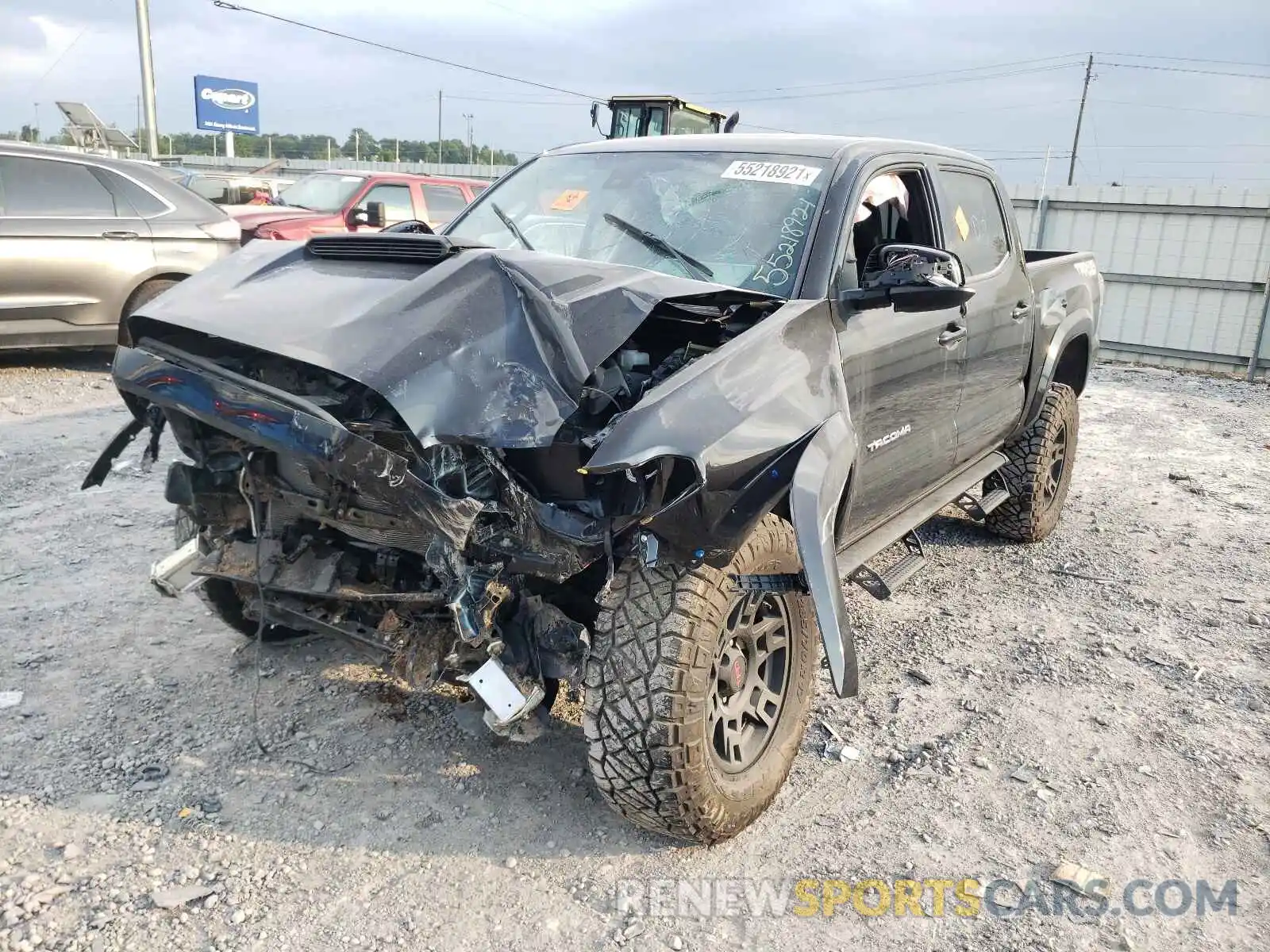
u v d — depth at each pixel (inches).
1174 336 515.5
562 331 104.4
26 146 312.5
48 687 139.8
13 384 324.5
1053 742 140.9
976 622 181.8
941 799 126.3
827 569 103.6
